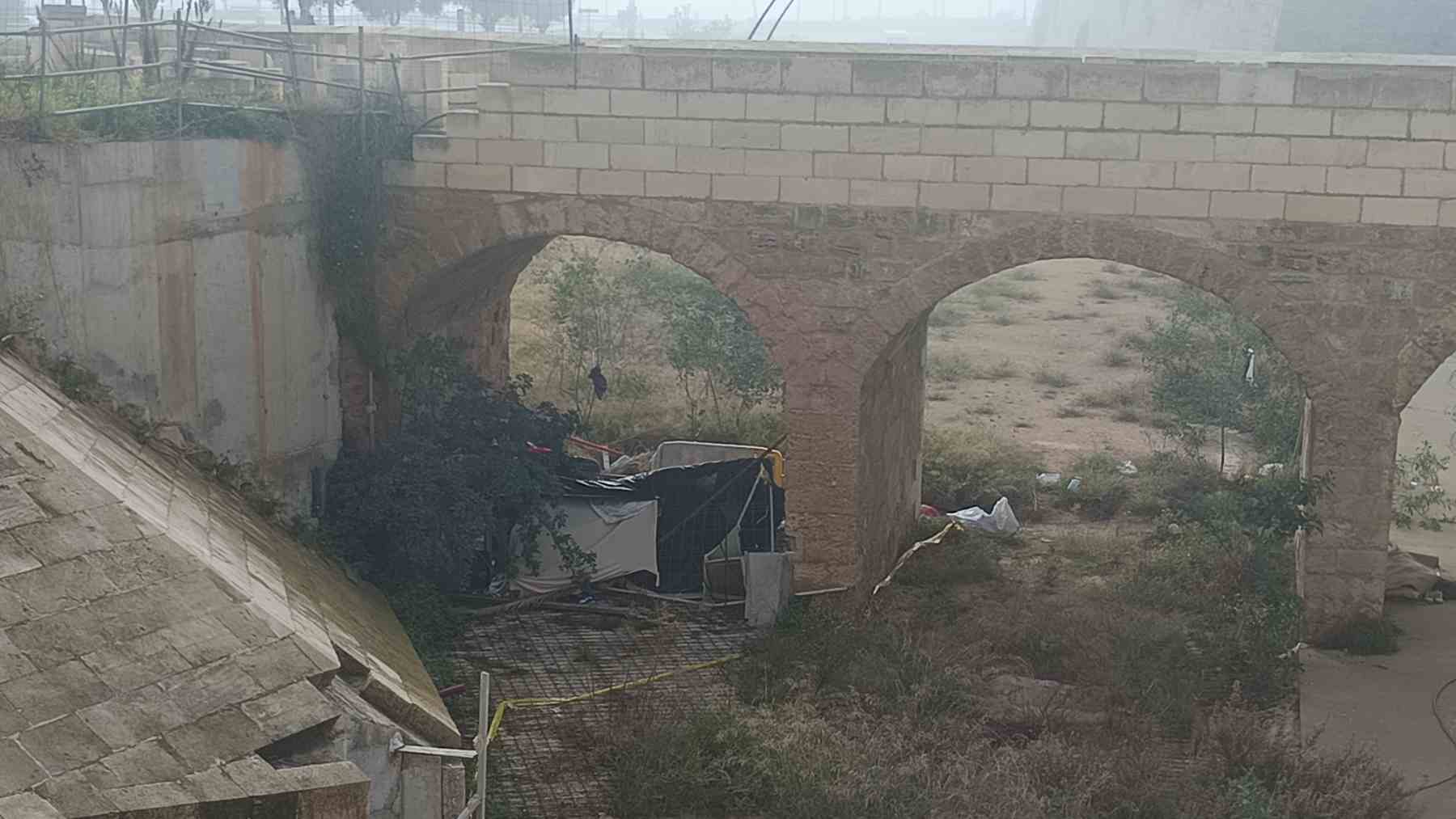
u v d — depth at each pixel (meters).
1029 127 14.88
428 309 17.39
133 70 14.44
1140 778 11.62
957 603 16.53
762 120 15.38
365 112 16.02
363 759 9.62
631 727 12.70
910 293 15.43
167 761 8.34
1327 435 15.02
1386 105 14.27
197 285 13.98
